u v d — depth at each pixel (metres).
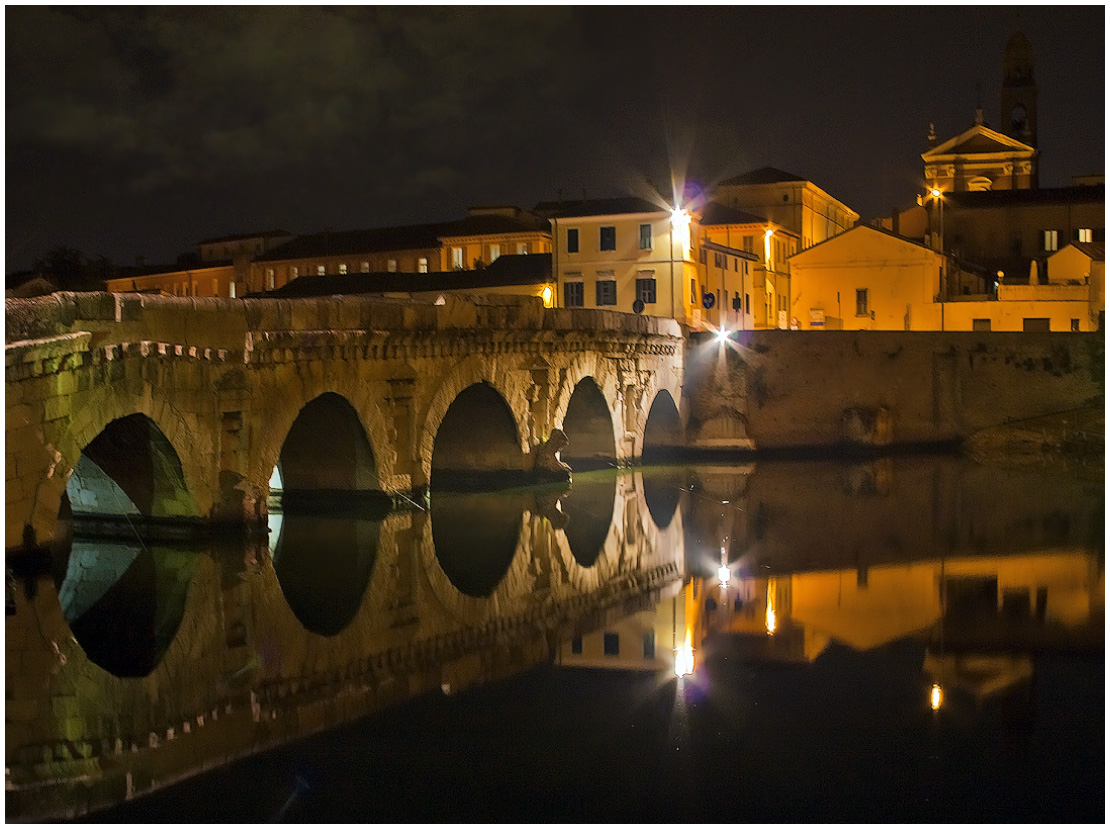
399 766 16.97
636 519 41.12
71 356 26.39
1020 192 96.06
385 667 22.03
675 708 19.81
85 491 32.75
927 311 83.44
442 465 49.78
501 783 16.34
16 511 25.55
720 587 29.70
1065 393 64.94
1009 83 119.12
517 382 46.78
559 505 43.97
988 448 64.00
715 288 80.12
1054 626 25.27
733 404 64.62
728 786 16.39
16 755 17.09
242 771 16.67
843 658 22.89
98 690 20.06
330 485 39.69
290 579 29.39
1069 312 80.94
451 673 21.80
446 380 41.53
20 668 21.17
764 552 34.75
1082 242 87.06
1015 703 20.14
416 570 31.19
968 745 18.14
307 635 24.11
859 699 20.30
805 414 65.31
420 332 39.09
